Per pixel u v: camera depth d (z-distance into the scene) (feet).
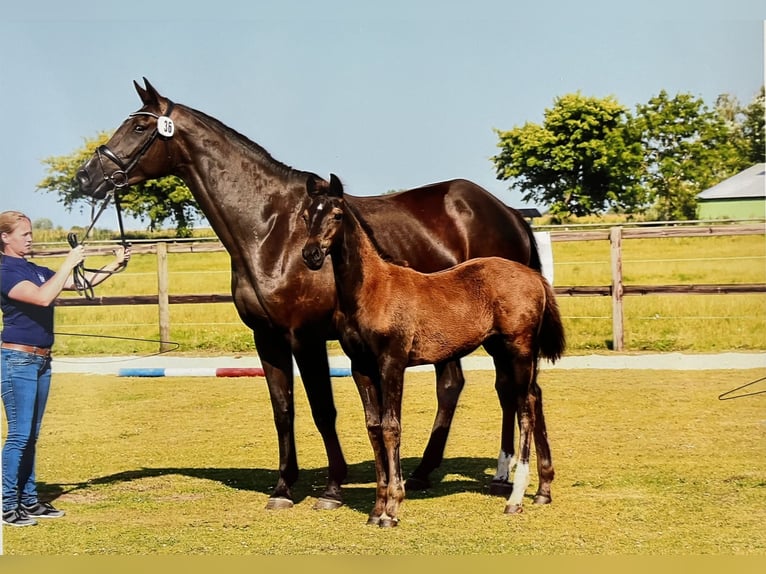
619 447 23.35
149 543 16.31
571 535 16.20
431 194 20.58
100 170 18.66
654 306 47.70
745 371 34.60
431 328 17.01
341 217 15.88
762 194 66.49
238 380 36.55
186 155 18.72
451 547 15.61
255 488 20.56
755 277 54.24
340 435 26.32
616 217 68.85
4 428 27.78
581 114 67.41
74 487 20.81
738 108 67.92
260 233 18.26
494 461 22.86
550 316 18.20
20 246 17.97
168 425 28.04
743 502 18.22
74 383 35.91
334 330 18.53
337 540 16.21
